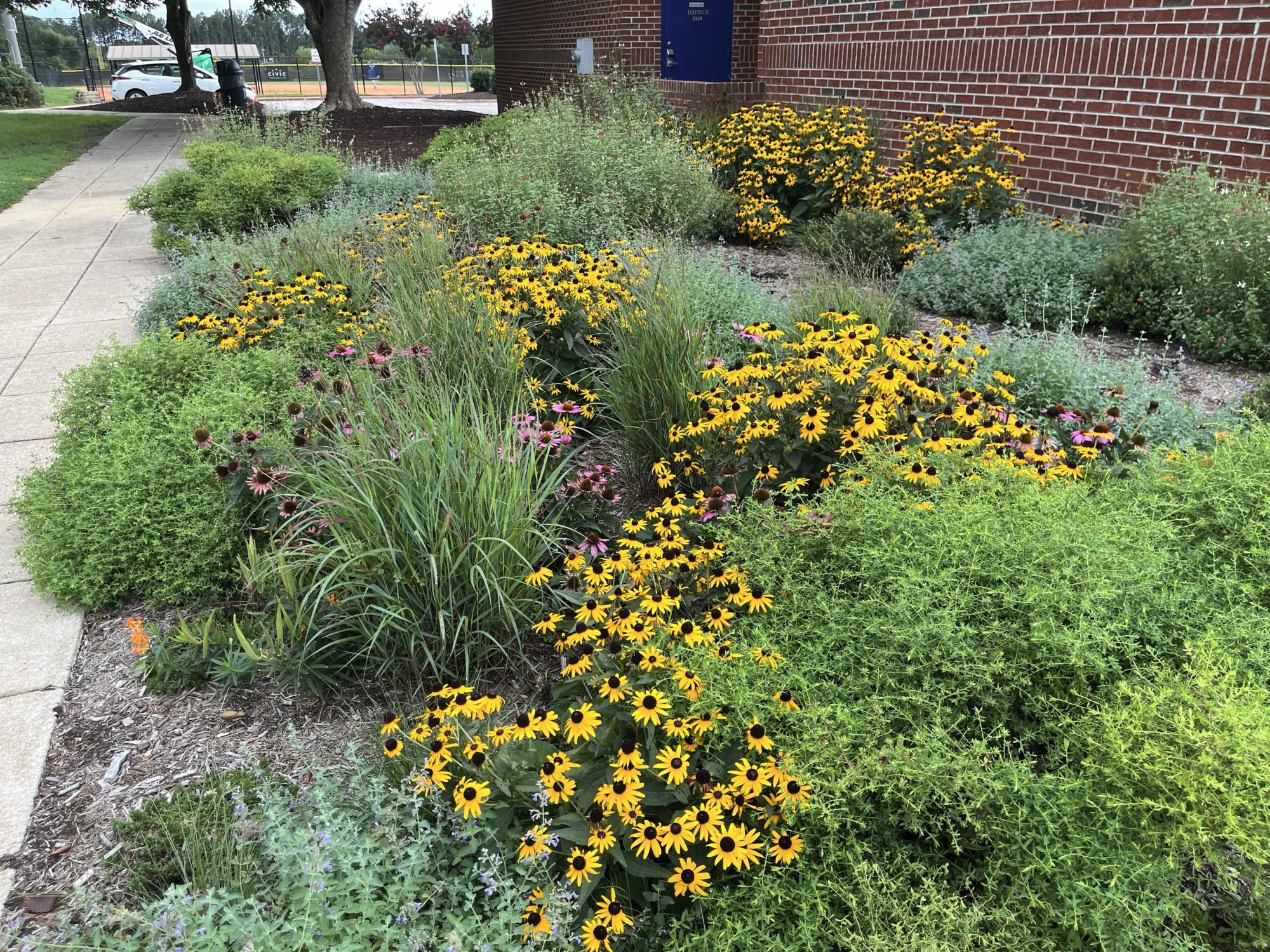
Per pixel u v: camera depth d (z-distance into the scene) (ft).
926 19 28.48
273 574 9.83
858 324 13.61
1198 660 6.51
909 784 6.29
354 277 18.85
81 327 21.06
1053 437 11.73
